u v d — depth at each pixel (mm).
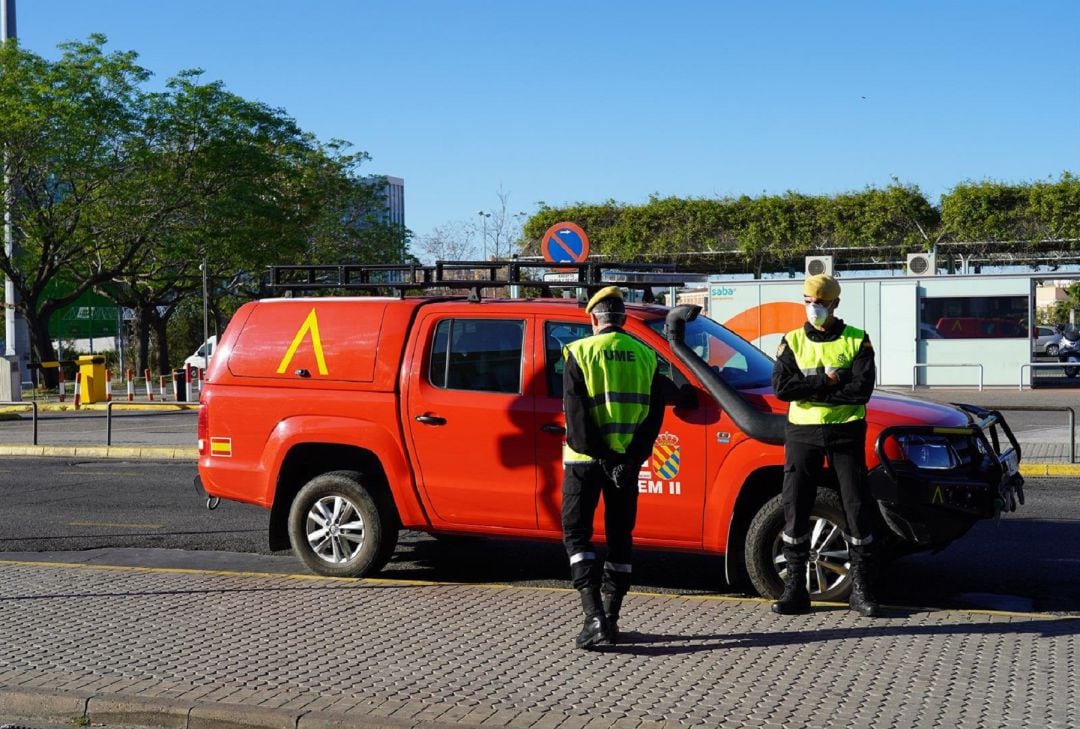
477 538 9883
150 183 38156
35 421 18500
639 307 7852
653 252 44031
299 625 6598
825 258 29375
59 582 7781
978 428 7195
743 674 5504
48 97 35812
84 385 30281
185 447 17859
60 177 37062
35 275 40594
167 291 48375
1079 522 10453
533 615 6797
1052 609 7332
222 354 8570
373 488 8070
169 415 26875
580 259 14570
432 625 6574
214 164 40250
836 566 6980
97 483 14219
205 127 39656
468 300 8055
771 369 7863
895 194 41188
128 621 6715
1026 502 11742
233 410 8445
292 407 8234
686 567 8727
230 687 5406
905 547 7359
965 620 6406
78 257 40156
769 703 5082
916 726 4789
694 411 7230
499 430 7629
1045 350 46719
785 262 44625
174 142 39906
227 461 8477
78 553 9570
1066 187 39219
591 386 6008
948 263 43250
